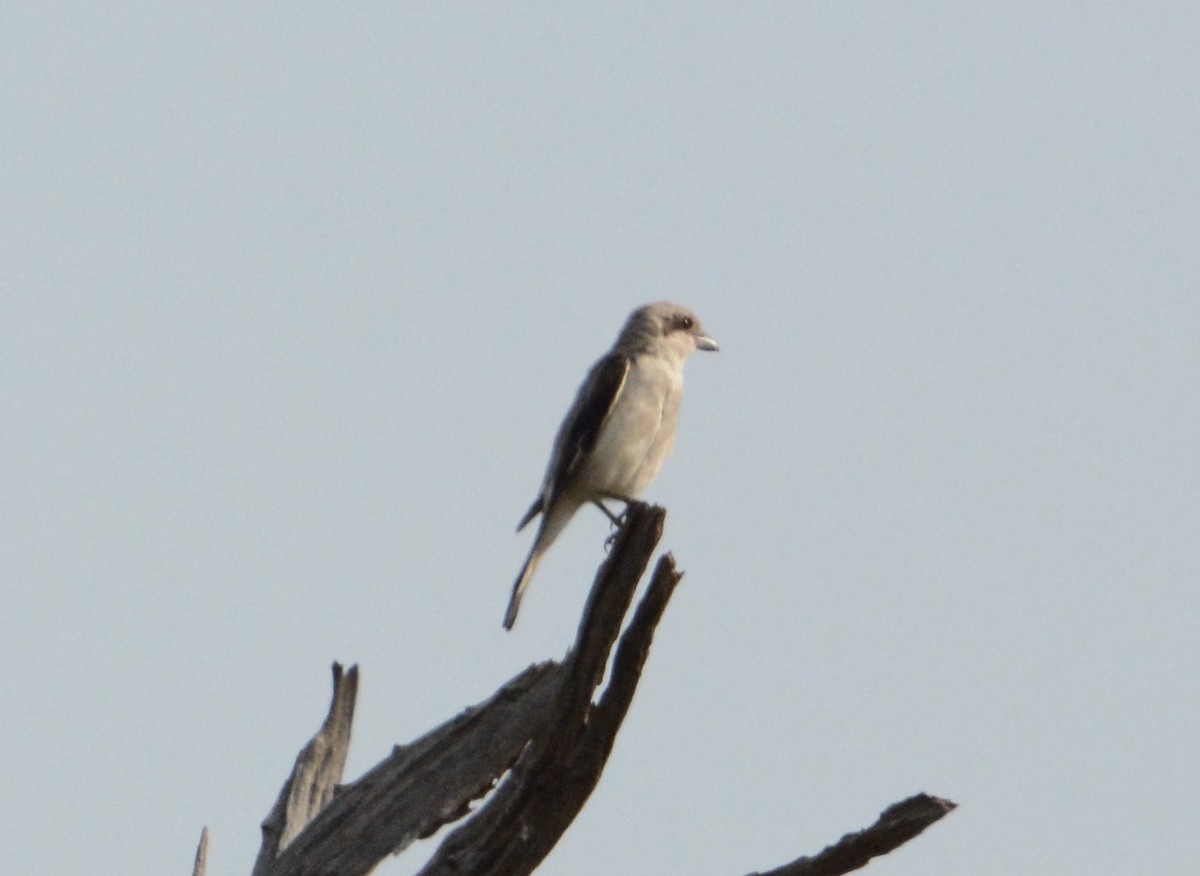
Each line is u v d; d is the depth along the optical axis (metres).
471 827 11.97
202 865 14.02
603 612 10.66
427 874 11.95
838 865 11.12
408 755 13.34
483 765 13.09
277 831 13.88
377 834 12.98
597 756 11.32
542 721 13.05
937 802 10.80
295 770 14.21
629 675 10.91
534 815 11.62
